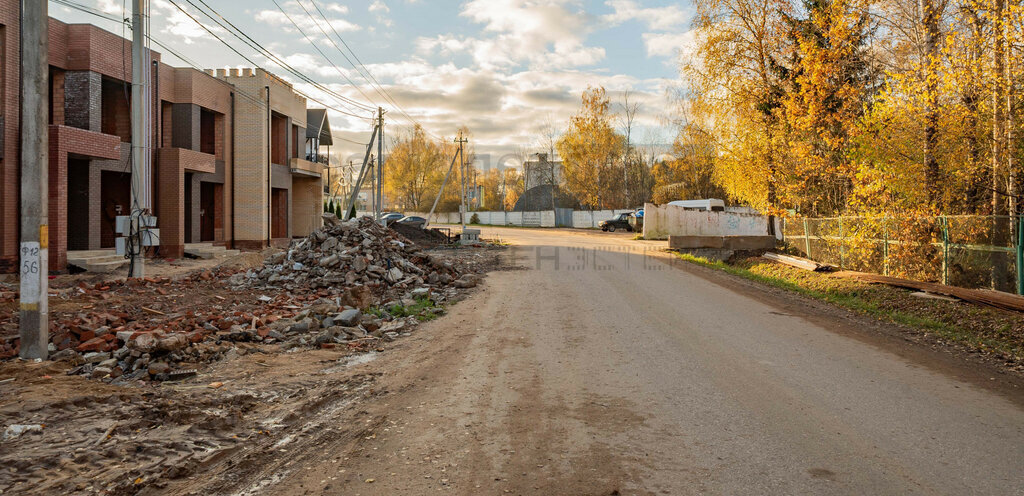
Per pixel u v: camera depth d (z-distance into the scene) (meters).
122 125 20.88
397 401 5.66
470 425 4.91
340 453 4.34
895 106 12.65
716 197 47.44
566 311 11.08
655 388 6.01
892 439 4.57
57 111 18.00
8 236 15.25
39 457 4.09
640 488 3.67
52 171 16.16
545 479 3.81
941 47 12.38
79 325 8.15
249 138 26.89
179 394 5.83
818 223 19.62
